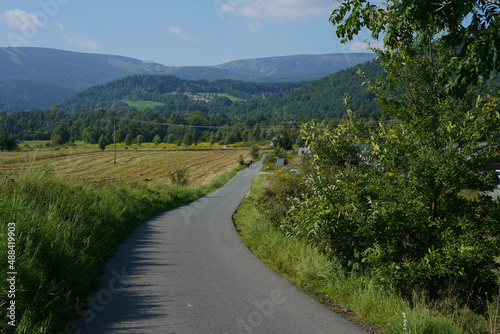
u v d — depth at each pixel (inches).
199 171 2662.4
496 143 221.9
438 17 208.5
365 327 187.9
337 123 271.4
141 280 254.7
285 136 4084.6
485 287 231.1
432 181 234.4
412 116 261.3
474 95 247.4
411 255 247.4
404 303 211.6
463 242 221.8
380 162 247.3
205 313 195.6
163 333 167.3
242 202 1082.1
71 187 404.8
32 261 193.5
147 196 807.1
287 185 476.7
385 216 231.9
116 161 3073.3
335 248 261.7
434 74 260.7
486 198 239.9
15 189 294.5
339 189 247.6
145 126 7180.1
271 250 365.4
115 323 177.2
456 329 179.8
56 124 5846.5
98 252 286.2
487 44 179.6
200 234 494.0
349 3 232.5
